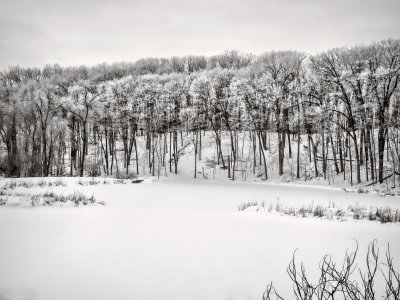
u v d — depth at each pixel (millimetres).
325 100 45531
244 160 57000
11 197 13414
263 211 13289
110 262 5809
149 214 11602
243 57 95312
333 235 8609
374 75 39500
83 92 58781
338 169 45688
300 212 13234
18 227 8367
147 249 6746
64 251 6359
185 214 11859
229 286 4863
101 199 17422
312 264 5969
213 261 6047
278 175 50156
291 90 52125
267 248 7055
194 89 63750
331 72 43438
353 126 40875
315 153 46625
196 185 34875
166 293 4570
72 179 28234
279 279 5184
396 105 40562
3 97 53062
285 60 62531
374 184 37969
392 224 10641
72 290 4543
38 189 20188
